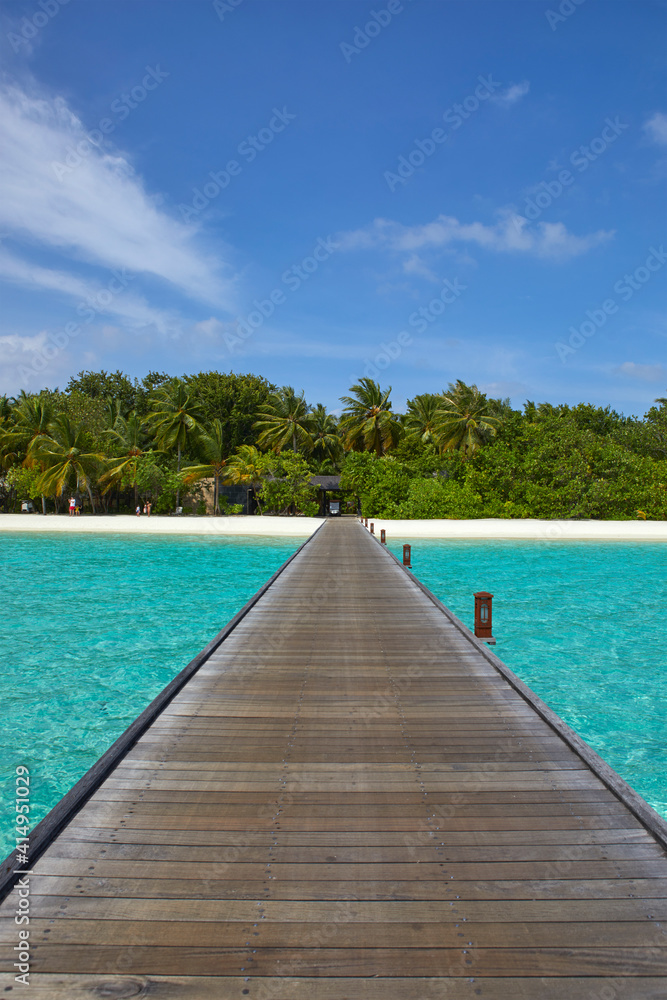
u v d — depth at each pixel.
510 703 4.97
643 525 30.83
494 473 35.72
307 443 48.25
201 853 2.83
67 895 2.52
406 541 25.30
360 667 6.03
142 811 3.21
